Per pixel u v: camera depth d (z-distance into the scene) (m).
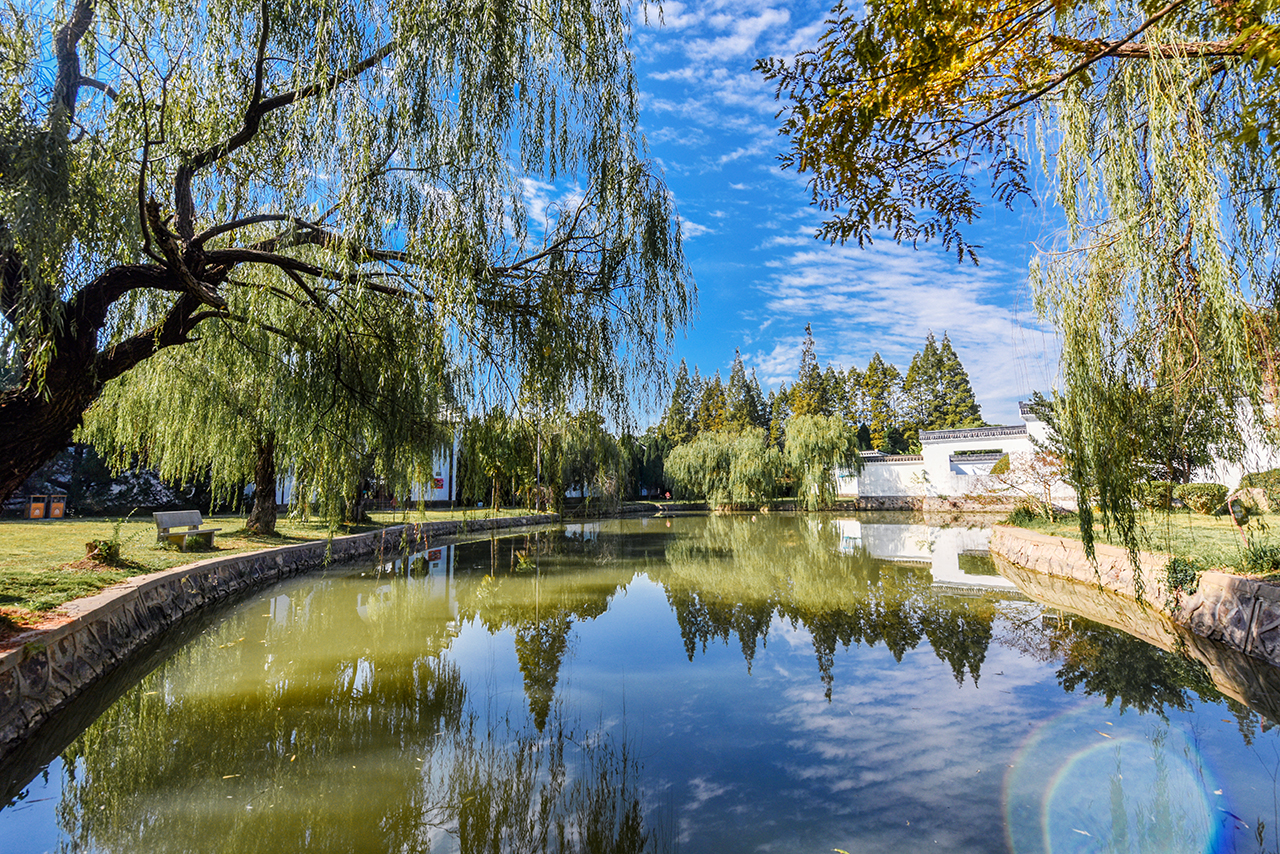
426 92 3.78
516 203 4.35
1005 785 3.61
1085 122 3.17
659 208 4.63
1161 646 6.29
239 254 3.93
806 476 28.77
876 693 5.22
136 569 7.14
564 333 4.46
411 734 4.42
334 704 4.96
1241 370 2.75
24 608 4.83
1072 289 3.45
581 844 3.07
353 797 3.53
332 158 3.89
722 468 29.88
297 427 4.89
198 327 6.08
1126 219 3.01
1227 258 2.55
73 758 4.01
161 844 3.06
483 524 20.48
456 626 7.62
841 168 2.84
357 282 3.93
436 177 3.93
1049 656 6.09
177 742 4.23
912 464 30.11
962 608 8.41
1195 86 2.62
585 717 4.76
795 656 6.35
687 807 3.42
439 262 3.86
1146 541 4.32
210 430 9.20
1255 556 6.28
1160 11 2.27
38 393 3.52
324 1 3.67
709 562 13.23
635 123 4.61
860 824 3.22
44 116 3.20
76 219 3.19
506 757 4.07
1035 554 11.10
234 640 6.82
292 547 10.73
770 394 51.97
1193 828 3.06
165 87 3.51
